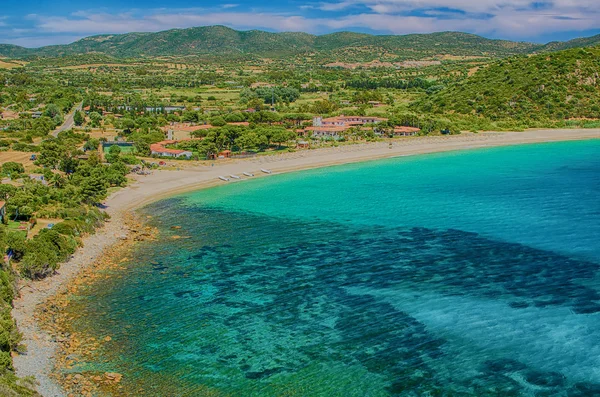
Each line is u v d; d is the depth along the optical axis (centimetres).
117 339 6544
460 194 13462
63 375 5778
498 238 10019
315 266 8831
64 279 8256
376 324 6856
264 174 16275
